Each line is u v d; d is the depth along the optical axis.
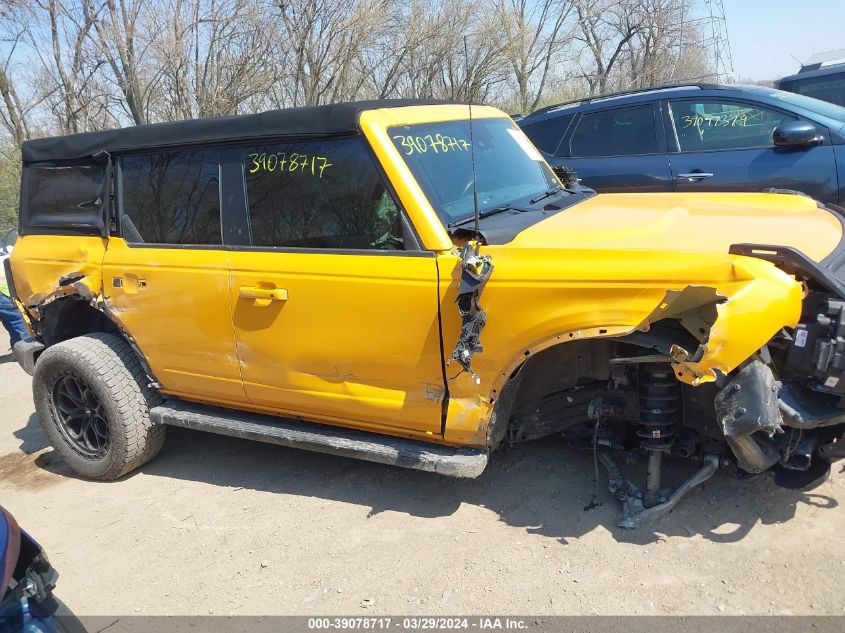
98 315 5.05
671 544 3.27
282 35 16.00
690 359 2.79
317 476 4.42
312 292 3.69
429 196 3.52
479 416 3.41
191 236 4.22
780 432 3.03
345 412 3.82
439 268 3.36
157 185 4.34
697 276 2.86
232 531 3.94
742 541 3.22
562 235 3.34
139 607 3.41
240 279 3.93
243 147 4.02
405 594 3.23
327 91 16.70
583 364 3.47
